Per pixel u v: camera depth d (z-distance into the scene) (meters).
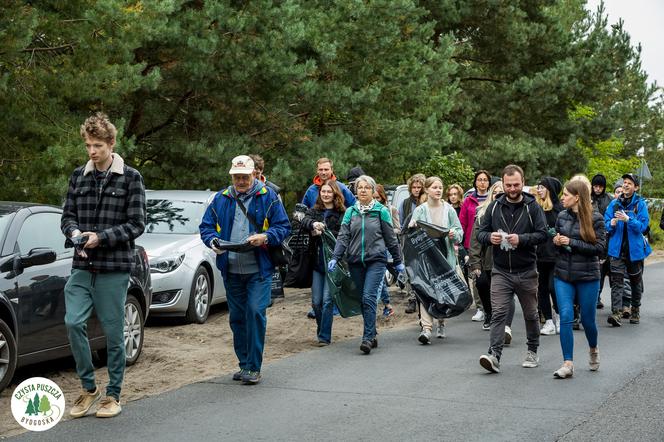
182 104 18.83
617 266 12.21
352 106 19.80
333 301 10.39
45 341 7.99
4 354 7.45
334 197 10.60
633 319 12.47
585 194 8.51
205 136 18.12
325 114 21.50
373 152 21.41
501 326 8.67
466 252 12.61
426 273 10.52
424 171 25.98
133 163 18.48
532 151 32.16
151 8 14.40
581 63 33.72
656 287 17.67
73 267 6.86
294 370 8.77
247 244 7.93
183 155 17.70
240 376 8.27
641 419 6.73
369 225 9.96
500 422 6.63
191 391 7.77
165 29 15.52
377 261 9.94
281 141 19.41
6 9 12.98
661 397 7.53
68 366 9.12
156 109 18.06
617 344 10.51
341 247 9.99
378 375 8.51
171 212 13.05
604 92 34.72
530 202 8.59
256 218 8.12
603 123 35.22
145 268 9.70
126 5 14.33
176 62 17.45
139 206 6.88
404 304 14.47
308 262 10.53
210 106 18.62
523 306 8.82
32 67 14.27
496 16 32.84
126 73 14.30
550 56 34.59
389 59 22.02
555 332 11.38
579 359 9.45
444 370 8.79
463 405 7.20
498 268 8.71
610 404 7.25
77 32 13.94
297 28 17.58
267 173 18.61
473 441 6.10
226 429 6.43
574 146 34.50
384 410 7.02
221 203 8.18
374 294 9.89
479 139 33.22
